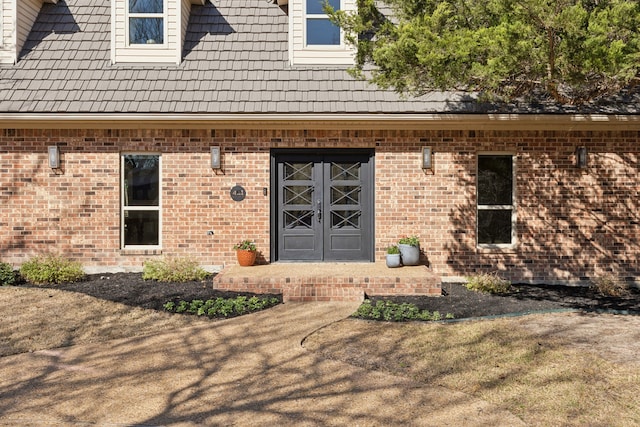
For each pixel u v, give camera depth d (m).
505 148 9.87
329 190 10.26
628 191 9.88
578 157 9.80
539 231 9.89
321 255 10.25
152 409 4.44
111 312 7.30
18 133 9.66
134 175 10.04
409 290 8.51
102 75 9.90
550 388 4.75
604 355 5.56
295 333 6.54
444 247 9.90
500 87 7.14
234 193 9.90
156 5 10.41
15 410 4.42
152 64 10.20
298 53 10.28
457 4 7.04
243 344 6.14
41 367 5.45
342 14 7.53
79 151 9.75
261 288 8.43
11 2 9.99
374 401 4.56
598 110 9.31
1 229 9.67
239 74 10.06
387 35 7.55
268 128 9.82
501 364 5.38
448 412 4.33
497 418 4.21
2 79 9.64
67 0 11.18
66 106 9.27
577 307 7.78
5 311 7.21
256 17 11.11
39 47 10.28
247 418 4.25
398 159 9.90
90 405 4.52
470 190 9.88
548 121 9.38
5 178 9.66
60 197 9.74
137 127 9.72
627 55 5.40
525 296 8.61
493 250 9.90
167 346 6.10
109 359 5.69
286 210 10.25
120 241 9.91
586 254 9.88
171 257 9.81
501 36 5.67
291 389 4.85
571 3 5.71
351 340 6.24
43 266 8.90
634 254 9.88
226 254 9.93
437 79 6.42
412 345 6.02
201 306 7.52
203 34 10.77
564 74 5.97
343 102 9.59
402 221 9.92
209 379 5.11
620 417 4.18
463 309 7.61
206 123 9.61
